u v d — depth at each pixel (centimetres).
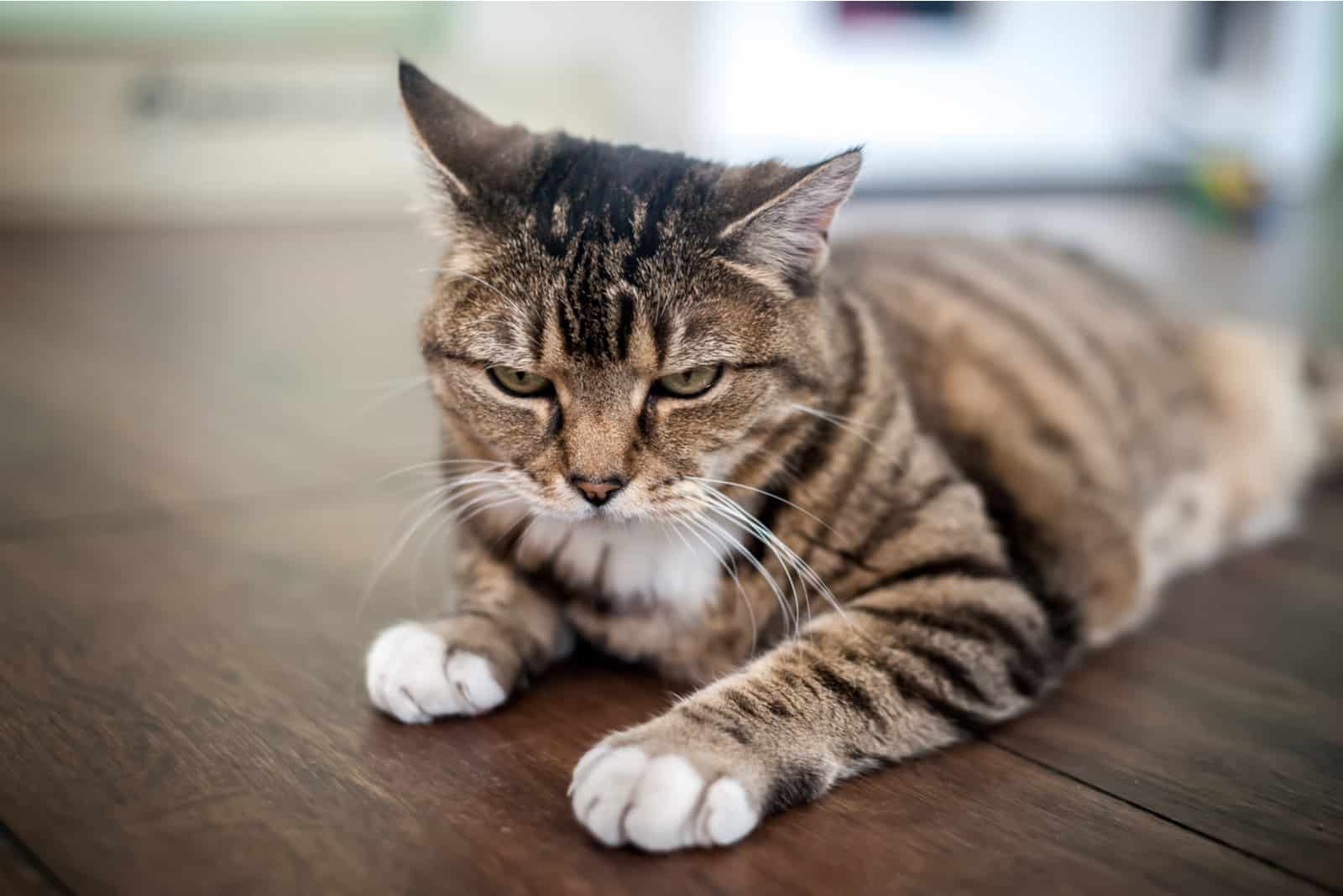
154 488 61
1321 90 136
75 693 42
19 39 120
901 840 36
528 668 44
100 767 38
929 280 57
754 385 42
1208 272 105
